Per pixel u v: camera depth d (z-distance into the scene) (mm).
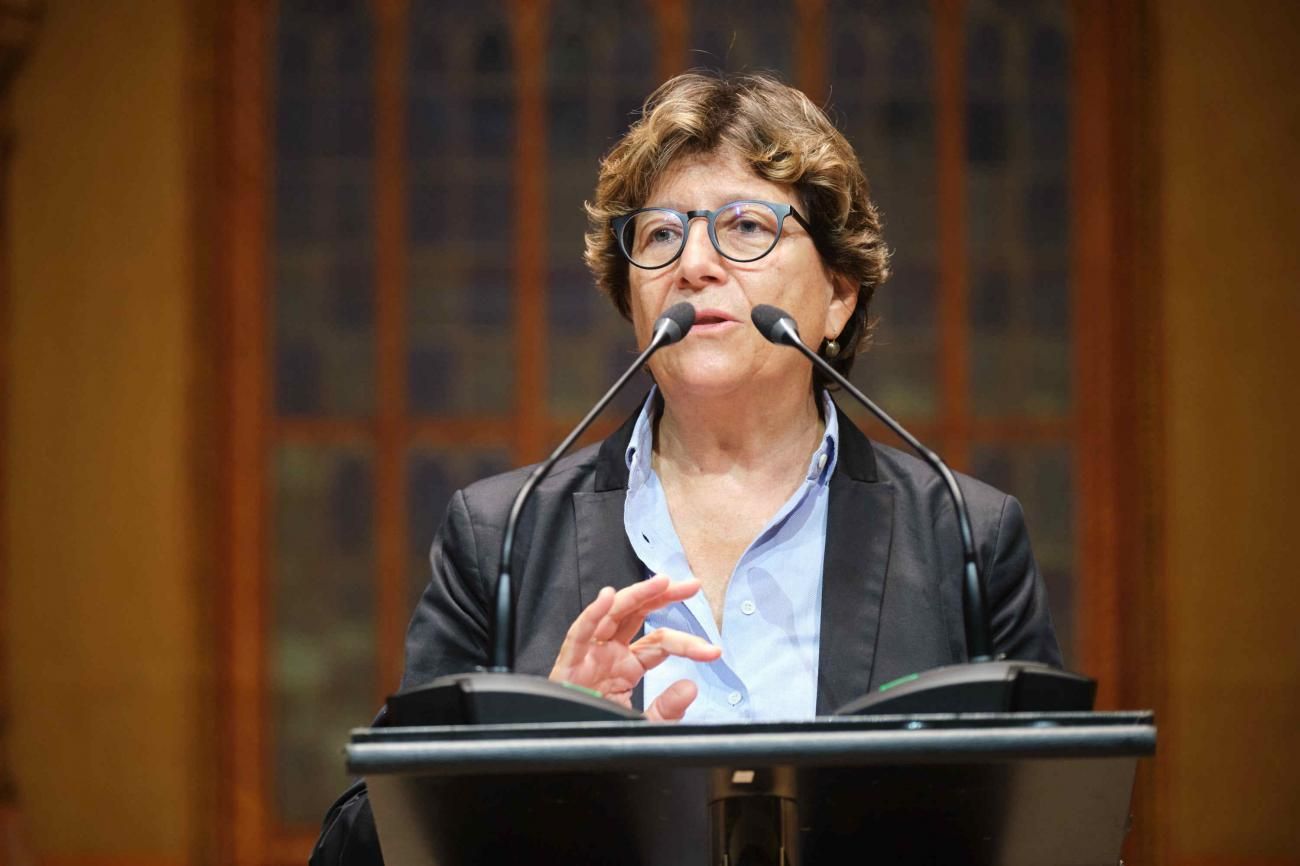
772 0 23016
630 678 5691
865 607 6770
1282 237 22656
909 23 23125
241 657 22406
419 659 6965
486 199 23062
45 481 22250
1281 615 22391
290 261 22859
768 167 6938
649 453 7328
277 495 22688
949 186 23047
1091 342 22906
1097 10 23016
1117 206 22891
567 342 23000
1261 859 22078
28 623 22078
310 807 22281
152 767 22016
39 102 22438
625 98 23109
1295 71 22719
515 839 5203
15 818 21344
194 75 22641
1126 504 22703
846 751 4605
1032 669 4918
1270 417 22547
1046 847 5219
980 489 7211
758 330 6426
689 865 5398
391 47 23031
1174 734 22281
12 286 22312
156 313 22469
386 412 22859
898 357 22984
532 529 7129
